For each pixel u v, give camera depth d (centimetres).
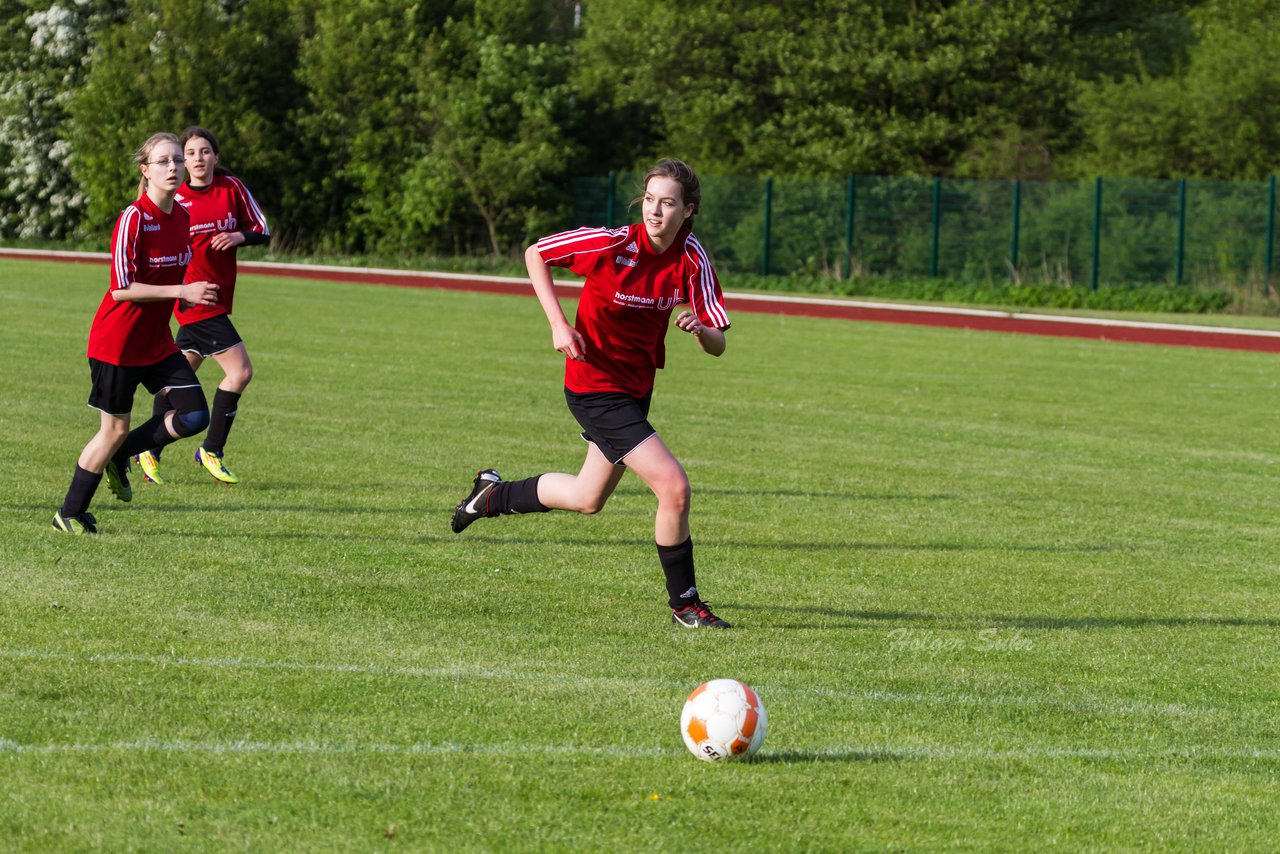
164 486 2703
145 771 1252
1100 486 3128
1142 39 13675
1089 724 1522
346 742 1348
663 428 3781
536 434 3512
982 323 8288
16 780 1222
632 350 1841
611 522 2536
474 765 1298
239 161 12588
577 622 1858
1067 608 2062
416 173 12319
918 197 10925
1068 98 12144
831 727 1466
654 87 12850
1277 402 4819
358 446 3244
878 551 2403
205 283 2152
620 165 13788
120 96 12581
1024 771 1360
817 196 11269
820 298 10012
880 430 3881
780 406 4312
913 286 10588
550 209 12606
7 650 1602
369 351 5375
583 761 1323
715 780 1290
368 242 12988
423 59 12750
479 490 2006
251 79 13025
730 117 12712
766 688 1596
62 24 13225
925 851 1156
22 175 13438
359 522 2444
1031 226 10594
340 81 12769
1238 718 1566
